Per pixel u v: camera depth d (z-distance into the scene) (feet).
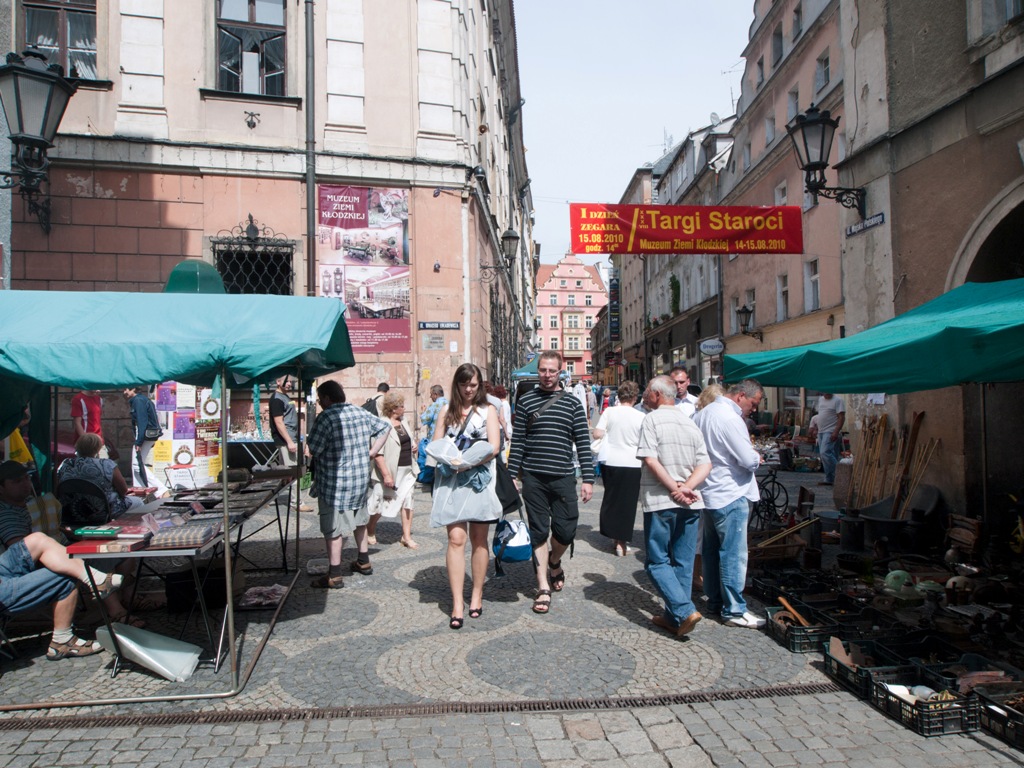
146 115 37.17
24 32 36.63
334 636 15.10
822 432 39.93
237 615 16.61
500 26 72.23
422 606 17.20
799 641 14.11
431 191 40.73
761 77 77.61
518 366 109.50
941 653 13.38
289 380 36.94
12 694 12.25
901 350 14.65
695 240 33.37
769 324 72.90
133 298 13.44
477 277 44.83
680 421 15.19
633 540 24.89
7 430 16.31
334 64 39.81
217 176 37.88
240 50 39.29
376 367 39.55
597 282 354.13
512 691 12.25
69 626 14.20
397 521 29.01
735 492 15.71
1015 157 21.39
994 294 18.10
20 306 13.01
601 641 14.73
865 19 28.48
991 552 21.09
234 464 23.82
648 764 9.89
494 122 69.46
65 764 9.84
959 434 23.44
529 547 17.69
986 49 22.36
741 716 11.34
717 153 94.73
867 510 25.43
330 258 39.11
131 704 11.80
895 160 26.71
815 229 61.52
